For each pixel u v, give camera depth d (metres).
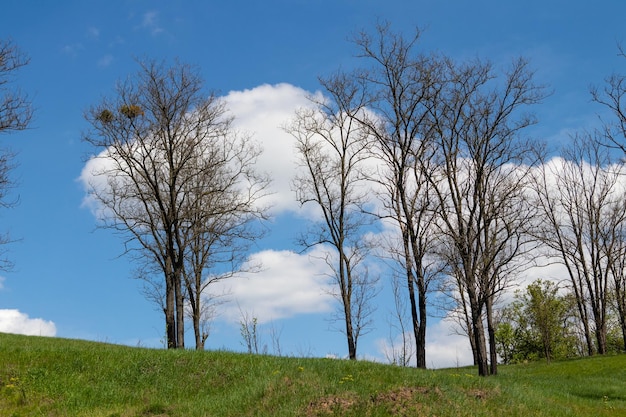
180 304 30.94
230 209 32.44
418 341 28.64
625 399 24.02
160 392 17.77
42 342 22.53
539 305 49.38
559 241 49.16
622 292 49.62
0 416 15.75
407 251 29.92
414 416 14.73
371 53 29.81
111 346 22.95
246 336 22.41
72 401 16.75
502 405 16.72
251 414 15.02
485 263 28.64
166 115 30.86
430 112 28.94
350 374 17.94
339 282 30.81
